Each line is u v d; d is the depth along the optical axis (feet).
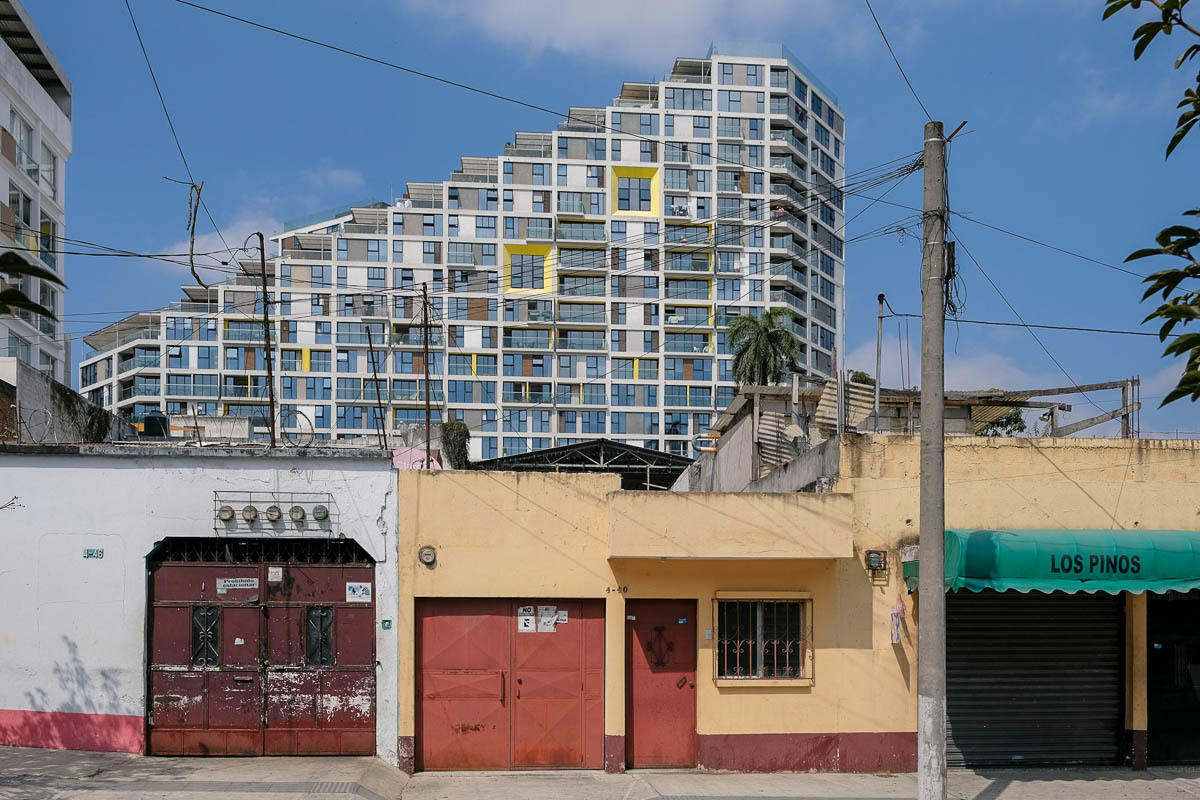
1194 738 45.57
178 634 41.91
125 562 41.68
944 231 37.42
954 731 44.68
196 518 41.91
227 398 279.90
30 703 40.96
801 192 310.45
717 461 81.15
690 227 294.66
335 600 42.45
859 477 44.78
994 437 45.32
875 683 43.91
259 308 285.43
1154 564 41.14
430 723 42.78
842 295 326.85
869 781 41.52
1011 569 40.47
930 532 36.19
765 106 302.25
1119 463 45.50
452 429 80.89
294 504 42.34
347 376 282.56
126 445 42.04
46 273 17.80
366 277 288.10
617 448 97.71
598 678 43.55
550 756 43.16
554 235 291.17
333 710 41.98
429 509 43.04
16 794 33.55
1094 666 45.68
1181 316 18.03
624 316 291.79
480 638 43.29
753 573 44.01
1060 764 45.01
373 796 36.47
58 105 129.39
